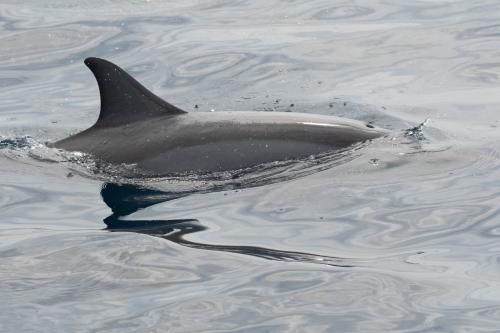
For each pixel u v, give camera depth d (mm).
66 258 27922
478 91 47219
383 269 26094
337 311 23516
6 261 27875
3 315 23922
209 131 36438
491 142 38125
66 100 50156
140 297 24828
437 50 54719
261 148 35562
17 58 57312
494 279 25062
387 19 62000
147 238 29297
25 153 40000
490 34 56906
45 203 33812
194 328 22891
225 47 57344
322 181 33562
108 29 62312
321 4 66938
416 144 37281
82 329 23000
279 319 23156
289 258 27188
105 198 33844
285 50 56250
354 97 47344
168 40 59406
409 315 23125
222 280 25719
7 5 69500
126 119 38312
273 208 31594
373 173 34062
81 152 38031
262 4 68125
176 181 34812
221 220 30734
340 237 28797
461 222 29547
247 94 49250
